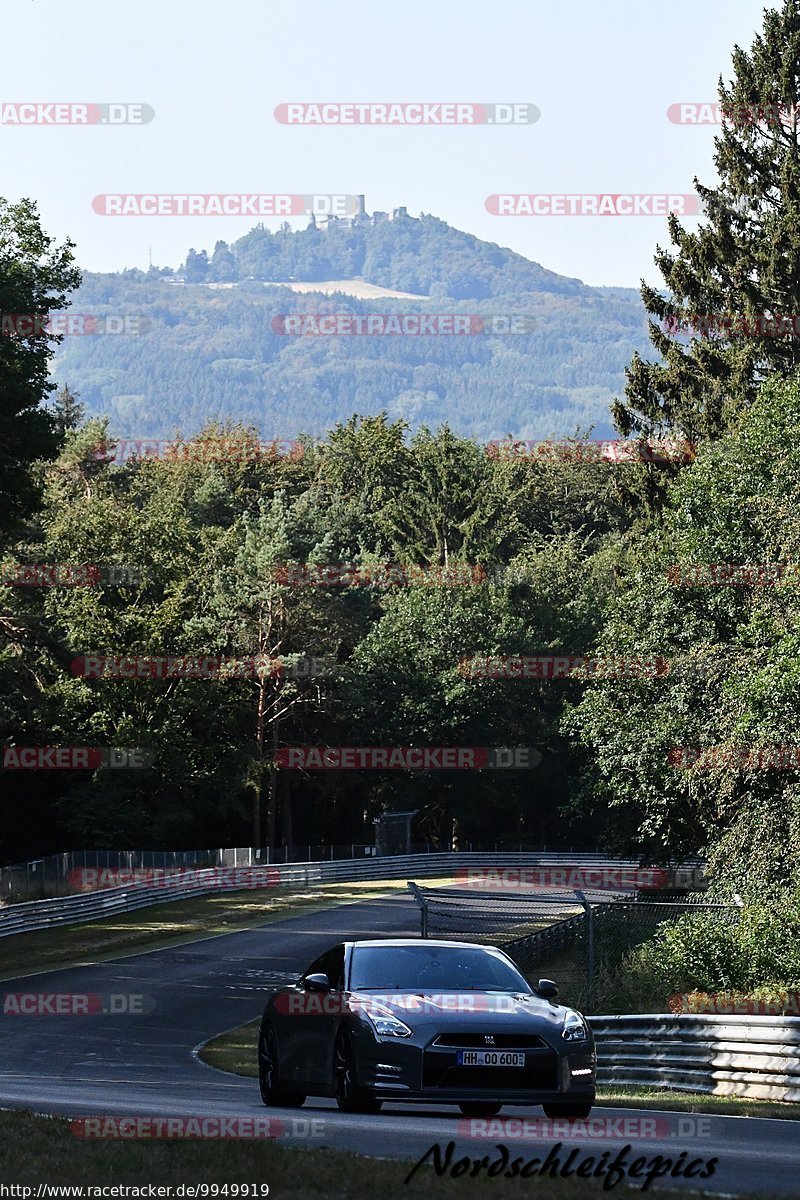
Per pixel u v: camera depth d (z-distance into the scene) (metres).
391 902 84.62
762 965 35.12
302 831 123.62
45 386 53.16
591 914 34.03
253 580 109.25
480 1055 16.11
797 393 50.50
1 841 93.75
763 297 68.94
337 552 129.25
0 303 51.44
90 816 89.56
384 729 116.94
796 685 40.50
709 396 69.06
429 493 132.38
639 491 71.50
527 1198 11.12
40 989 46.03
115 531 96.25
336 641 114.31
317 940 64.38
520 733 118.12
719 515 50.78
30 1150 13.02
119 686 91.81
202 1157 12.61
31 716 85.62
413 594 120.31
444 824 125.69
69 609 92.88
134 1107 17.86
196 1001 44.75
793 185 69.69
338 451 153.62
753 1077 22.67
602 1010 35.84
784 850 43.47
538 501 154.25
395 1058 16.06
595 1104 20.36
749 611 49.56
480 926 70.62
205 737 99.75
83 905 68.69
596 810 123.00
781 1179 12.53
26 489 54.19
